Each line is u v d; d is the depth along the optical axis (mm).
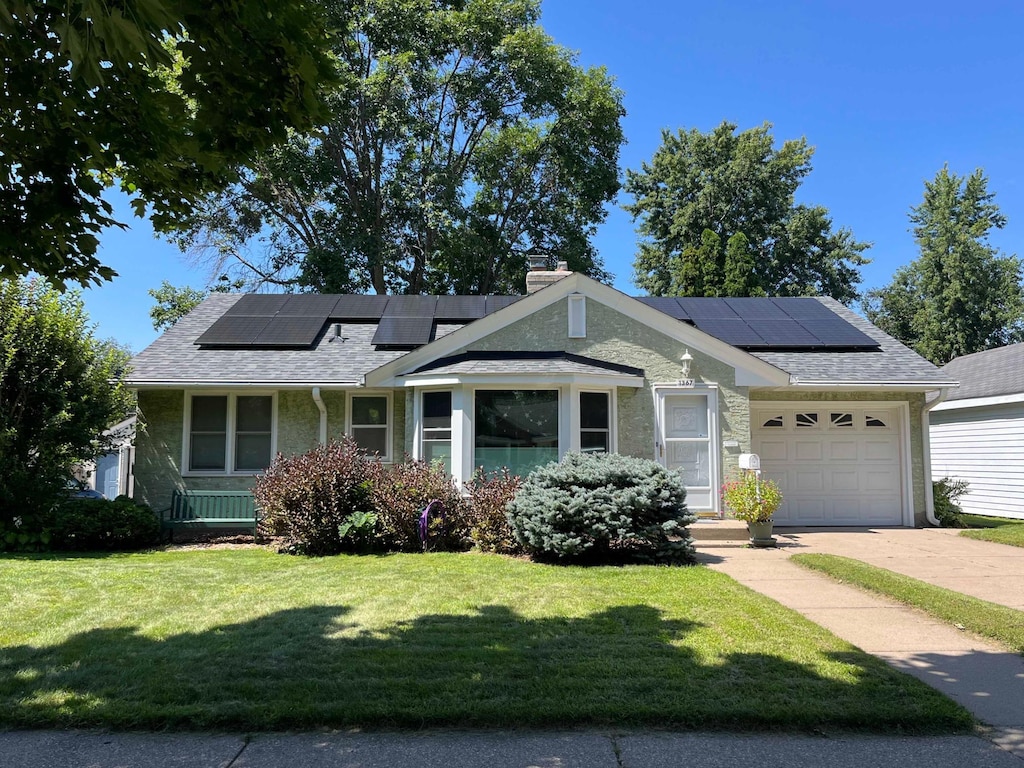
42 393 10875
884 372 12953
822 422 13703
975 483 17312
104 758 3738
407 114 26406
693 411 12008
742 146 34688
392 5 25812
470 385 11047
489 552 9914
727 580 7793
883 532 12430
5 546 10578
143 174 5176
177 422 12625
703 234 31641
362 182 28734
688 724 4094
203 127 4910
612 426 11586
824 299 16656
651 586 7430
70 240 5168
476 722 4109
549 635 5641
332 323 14891
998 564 9164
